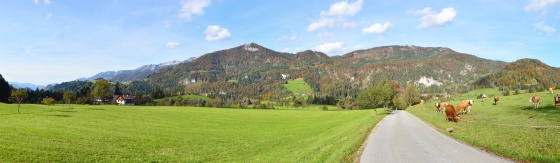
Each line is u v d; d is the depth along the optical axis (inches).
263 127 2635.3
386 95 3218.5
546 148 648.4
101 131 1833.2
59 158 1040.2
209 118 3422.7
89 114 2982.3
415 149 766.5
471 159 621.9
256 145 1480.1
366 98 3262.8
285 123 3061.0
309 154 886.4
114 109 3909.9
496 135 882.1
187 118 3292.3
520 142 739.4
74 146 1266.0
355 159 668.7
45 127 1800.0
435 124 1513.3
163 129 2198.6
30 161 970.7
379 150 775.7
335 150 828.6
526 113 1376.7
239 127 2625.5
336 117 3570.4
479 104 2393.0
